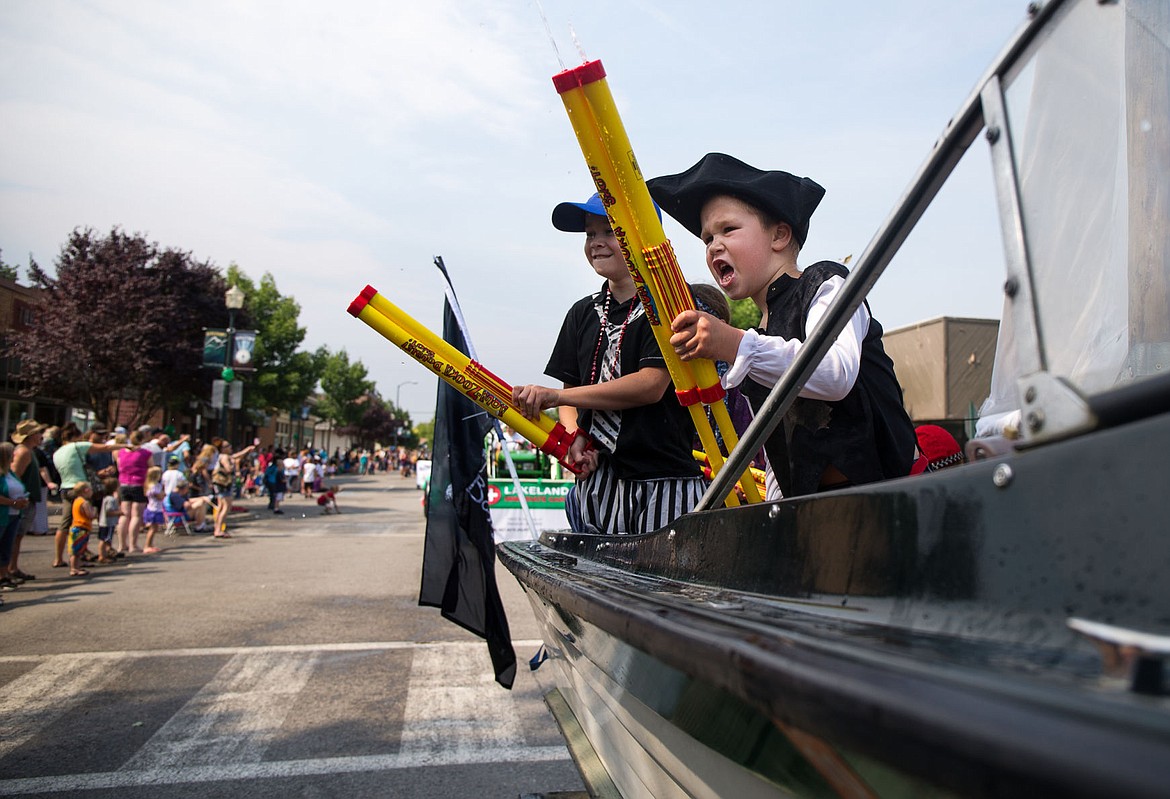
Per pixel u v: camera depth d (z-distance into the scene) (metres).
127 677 5.06
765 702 0.83
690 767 1.36
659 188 2.27
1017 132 1.04
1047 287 0.98
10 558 8.54
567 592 1.71
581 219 3.08
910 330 6.62
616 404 2.72
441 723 4.29
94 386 24.64
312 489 29.56
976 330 6.19
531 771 3.66
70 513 9.95
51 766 3.66
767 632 0.94
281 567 10.36
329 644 5.97
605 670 1.67
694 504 2.85
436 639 6.16
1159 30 1.10
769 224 2.13
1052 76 1.08
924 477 1.02
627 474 2.91
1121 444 0.77
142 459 11.80
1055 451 0.84
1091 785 0.48
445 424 3.98
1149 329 1.05
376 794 3.41
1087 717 0.53
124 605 7.49
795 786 0.98
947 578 0.97
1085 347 0.98
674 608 1.21
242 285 37.91
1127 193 1.08
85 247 24.97
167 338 25.08
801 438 1.93
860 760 0.76
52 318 24.02
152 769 3.64
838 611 1.14
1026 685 0.62
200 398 28.56
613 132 1.85
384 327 2.63
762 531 1.41
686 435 2.92
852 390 1.90
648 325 2.83
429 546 3.97
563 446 2.83
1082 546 0.80
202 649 5.79
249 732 4.12
